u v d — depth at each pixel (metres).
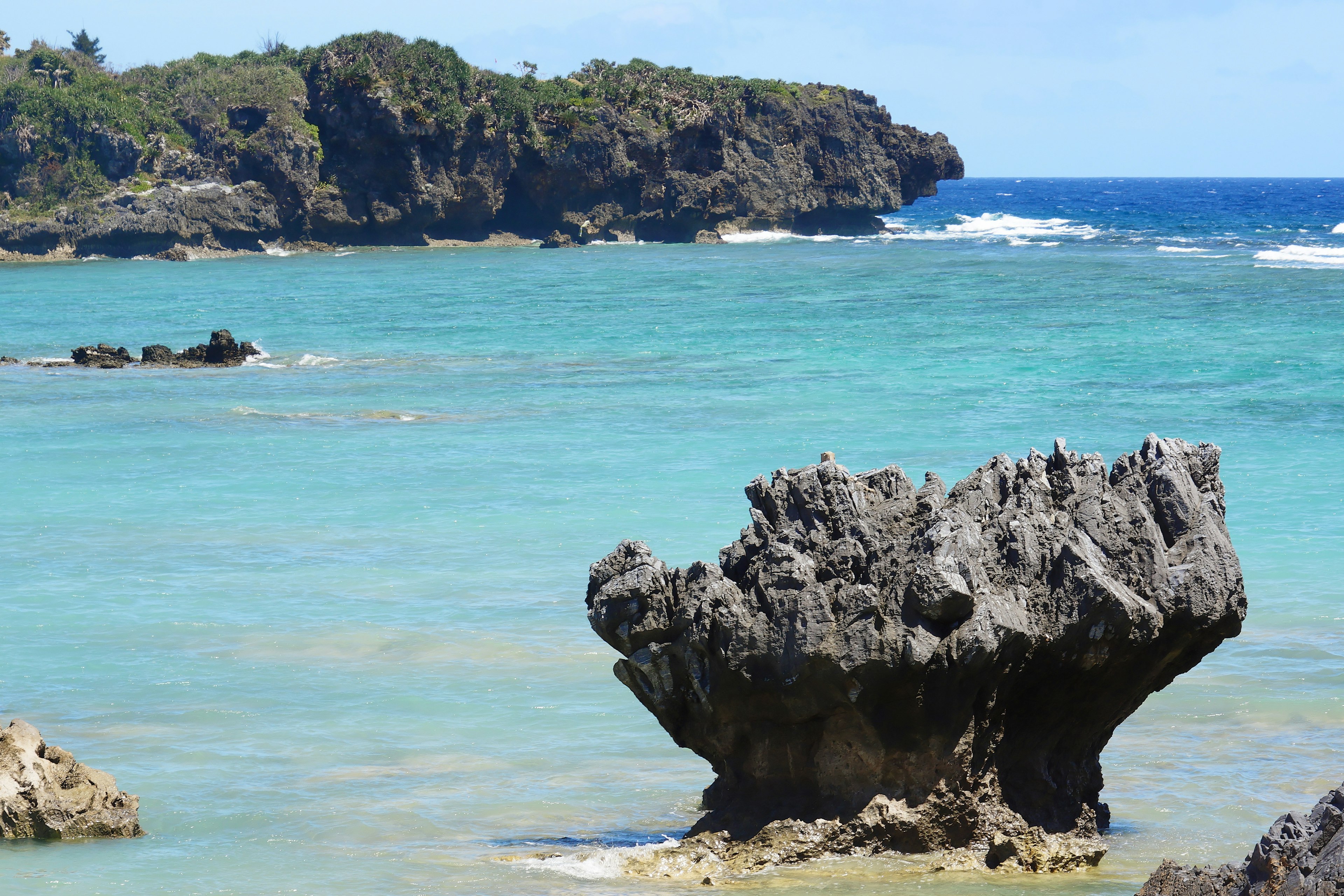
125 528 33.84
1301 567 28.11
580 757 18.69
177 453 45.34
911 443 44.75
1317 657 22.38
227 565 29.95
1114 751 18.58
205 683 21.94
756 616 14.28
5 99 171.88
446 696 21.20
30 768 15.98
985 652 13.61
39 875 14.27
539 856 14.83
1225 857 14.48
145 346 77.94
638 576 14.80
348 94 180.38
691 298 110.06
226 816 16.30
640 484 38.66
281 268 152.25
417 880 14.06
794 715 14.35
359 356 75.81
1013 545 14.46
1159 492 15.25
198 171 175.88
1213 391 55.41
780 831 14.56
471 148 187.00
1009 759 14.88
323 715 20.42
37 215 168.88
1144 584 14.70
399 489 38.69
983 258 151.12
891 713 14.18
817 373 64.44
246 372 69.19
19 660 23.12
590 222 197.62
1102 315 87.56
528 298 112.06
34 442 47.84
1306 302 90.69
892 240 196.38
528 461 42.94
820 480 14.94
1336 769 17.48
